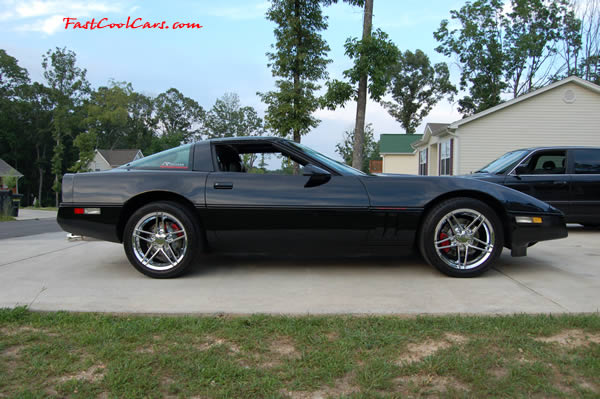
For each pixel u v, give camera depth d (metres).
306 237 3.28
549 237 3.25
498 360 1.76
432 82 50.97
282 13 13.25
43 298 2.71
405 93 51.62
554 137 15.00
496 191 3.26
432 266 3.32
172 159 3.52
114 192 3.31
